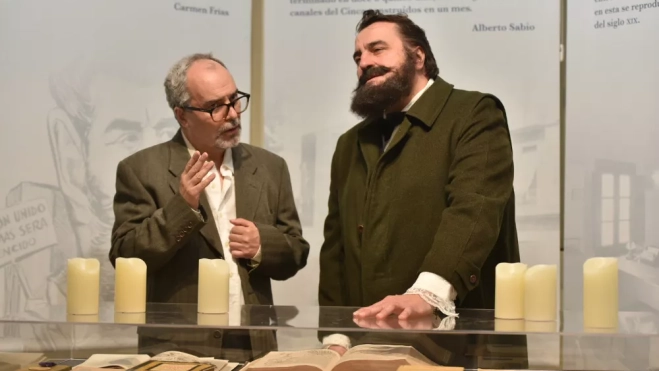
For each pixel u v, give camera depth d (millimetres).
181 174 2531
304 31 3512
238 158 2678
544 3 3342
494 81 3359
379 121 2521
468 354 1491
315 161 3486
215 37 3523
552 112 3316
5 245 3186
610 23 3236
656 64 3113
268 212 2629
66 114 3320
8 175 3207
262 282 2600
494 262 2344
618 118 3189
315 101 3492
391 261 2322
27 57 3262
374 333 1529
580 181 3266
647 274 3080
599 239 3205
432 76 2521
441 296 1959
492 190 2176
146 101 3432
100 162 3365
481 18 3377
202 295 1860
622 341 1452
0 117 3207
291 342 1558
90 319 1701
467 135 2258
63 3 3330
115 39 3406
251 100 3699
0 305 3166
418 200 2307
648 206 3100
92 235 3344
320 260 2623
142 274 1903
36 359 1587
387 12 3439
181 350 1589
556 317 1740
